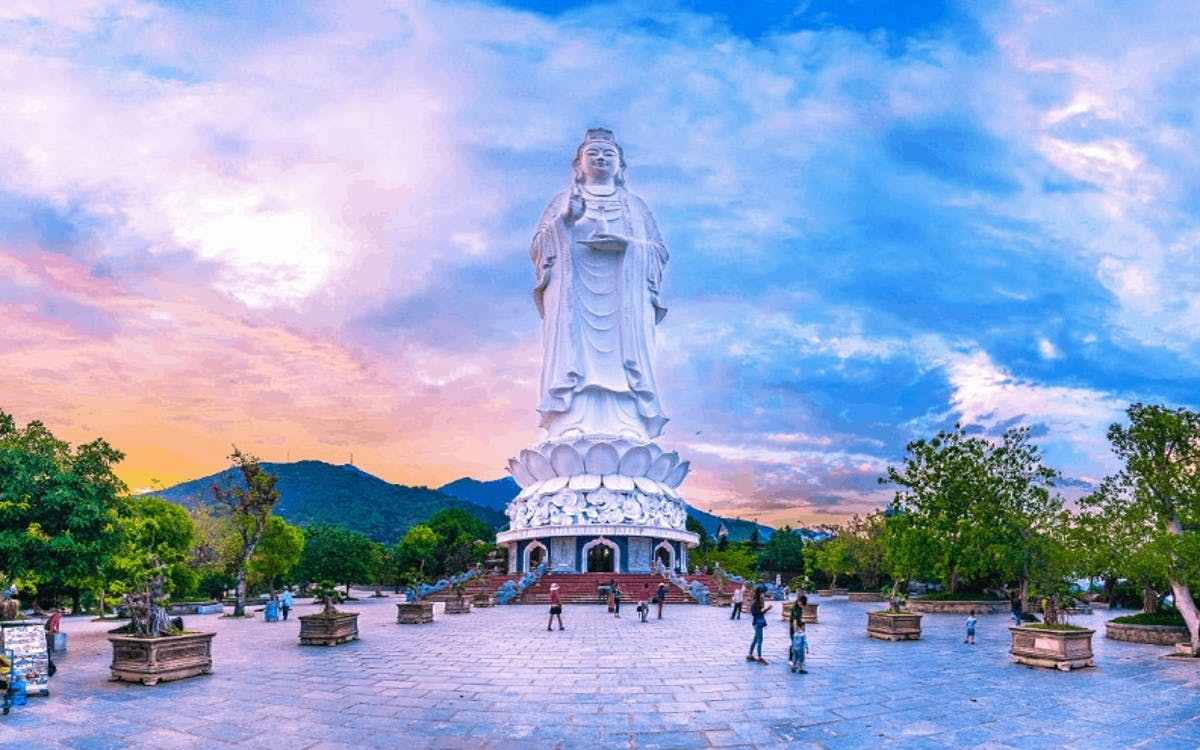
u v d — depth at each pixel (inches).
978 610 2236.7
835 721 733.9
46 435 1354.6
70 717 746.8
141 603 964.0
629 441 3169.3
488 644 1318.9
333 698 836.0
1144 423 1435.8
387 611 2272.4
